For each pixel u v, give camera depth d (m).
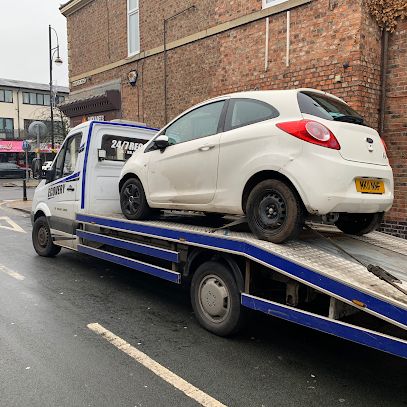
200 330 4.69
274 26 8.83
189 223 5.50
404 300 3.09
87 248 6.68
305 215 4.12
